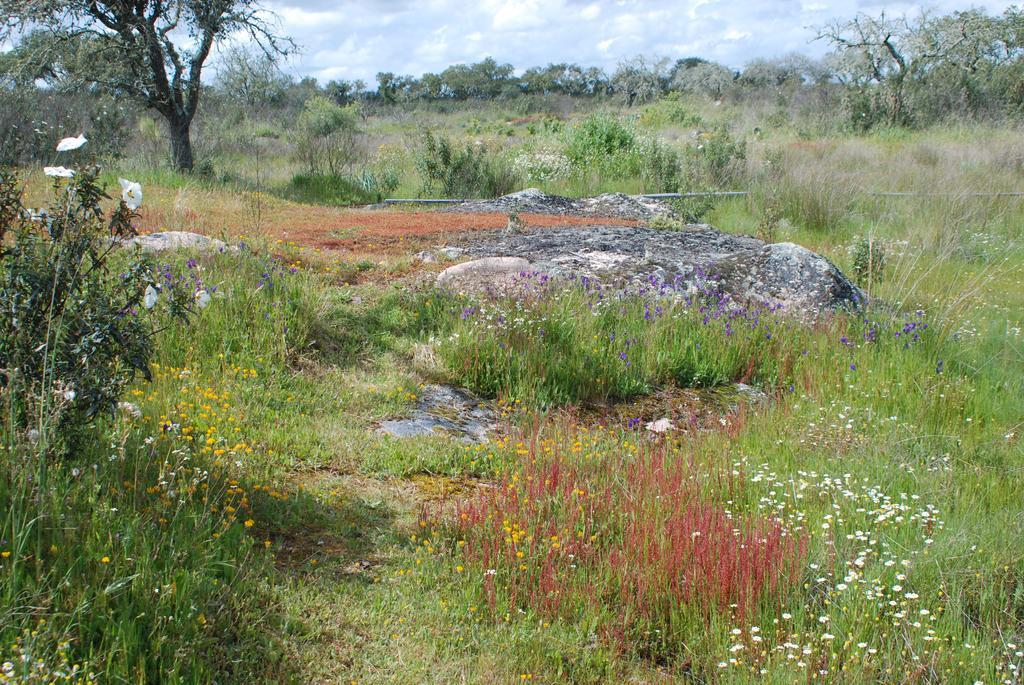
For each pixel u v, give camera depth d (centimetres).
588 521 487
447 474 576
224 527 415
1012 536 475
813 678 364
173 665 326
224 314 729
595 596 421
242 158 2500
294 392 667
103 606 334
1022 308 1080
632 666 389
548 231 1347
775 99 4616
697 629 407
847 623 401
